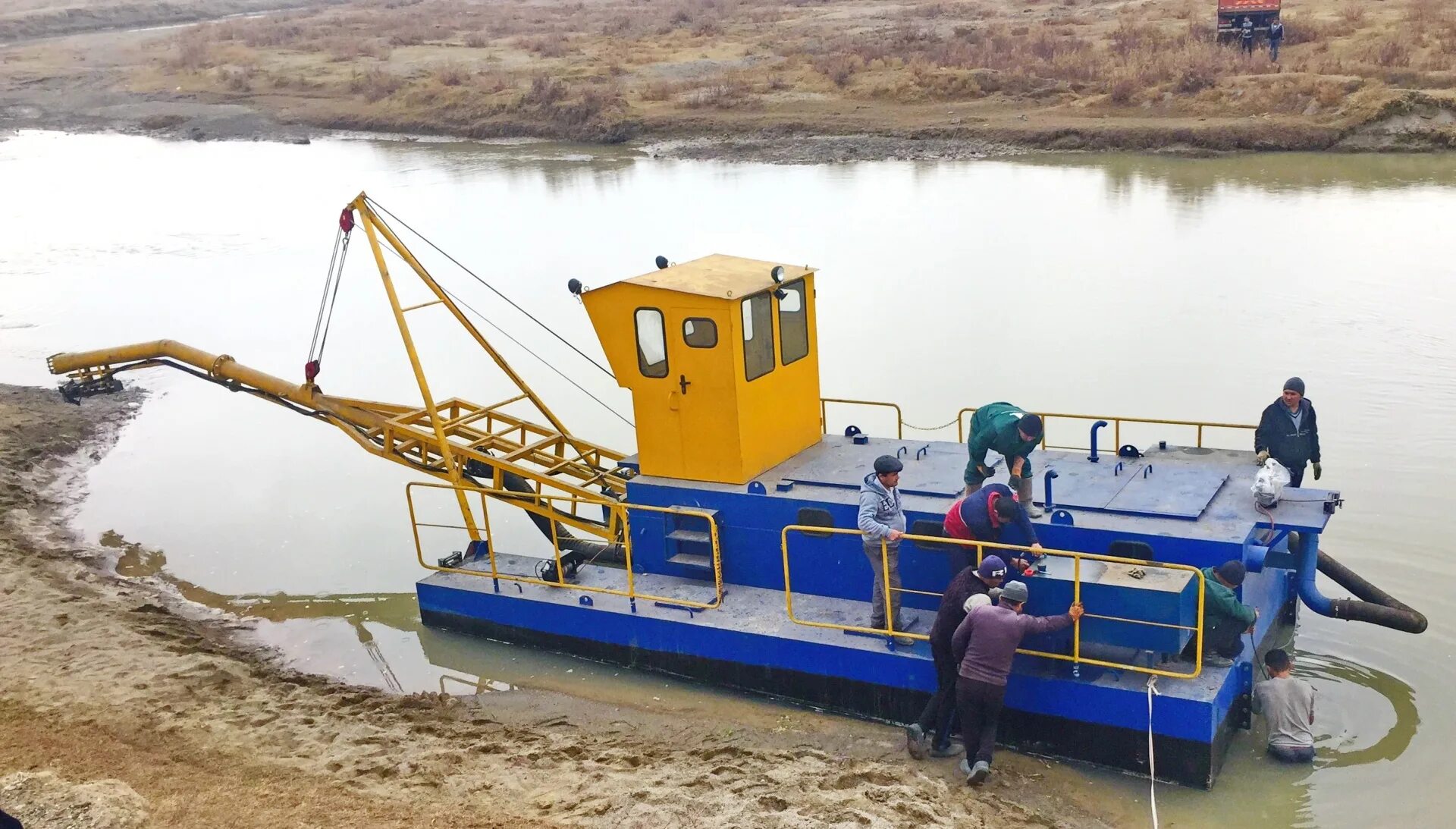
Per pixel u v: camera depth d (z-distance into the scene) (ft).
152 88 228.84
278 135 186.91
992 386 62.39
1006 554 32.50
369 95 197.77
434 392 67.77
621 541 42.11
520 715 37.11
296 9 402.72
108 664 39.27
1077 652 31.50
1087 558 31.89
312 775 31.53
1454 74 124.67
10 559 49.39
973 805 29.94
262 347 78.64
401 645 42.98
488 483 45.98
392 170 149.18
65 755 31.78
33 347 82.17
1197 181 111.24
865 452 40.93
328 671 41.29
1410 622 33.78
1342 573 36.91
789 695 36.60
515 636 42.06
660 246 96.53
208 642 42.68
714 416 38.52
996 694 30.63
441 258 97.60
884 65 168.96
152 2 401.90
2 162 174.70
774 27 224.33
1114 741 31.53
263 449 64.95
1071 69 151.94
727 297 36.81
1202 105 132.98
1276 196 102.73
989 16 212.43
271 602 46.96
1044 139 131.54
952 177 120.57
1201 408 57.72
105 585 47.85
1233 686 31.96
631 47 209.87
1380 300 72.54
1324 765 31.55
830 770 31.71
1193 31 158.71
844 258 90.38
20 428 66.85
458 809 29.43
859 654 34.83
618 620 39.27
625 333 39.11
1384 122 119.75
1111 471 37.37
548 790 30.76
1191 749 30.48
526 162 148.97
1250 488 35.27
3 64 271.28
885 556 33.88
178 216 125.70
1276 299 74.13
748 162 138.00
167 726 34.55
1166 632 30.01
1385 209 95.76
